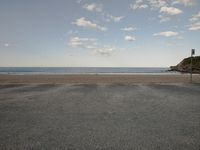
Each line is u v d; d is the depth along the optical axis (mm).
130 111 8148
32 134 5438
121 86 17906
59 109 8516
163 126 6133
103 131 5668
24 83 20594
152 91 14570
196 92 14008
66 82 21969
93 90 15133
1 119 6941
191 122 6574
